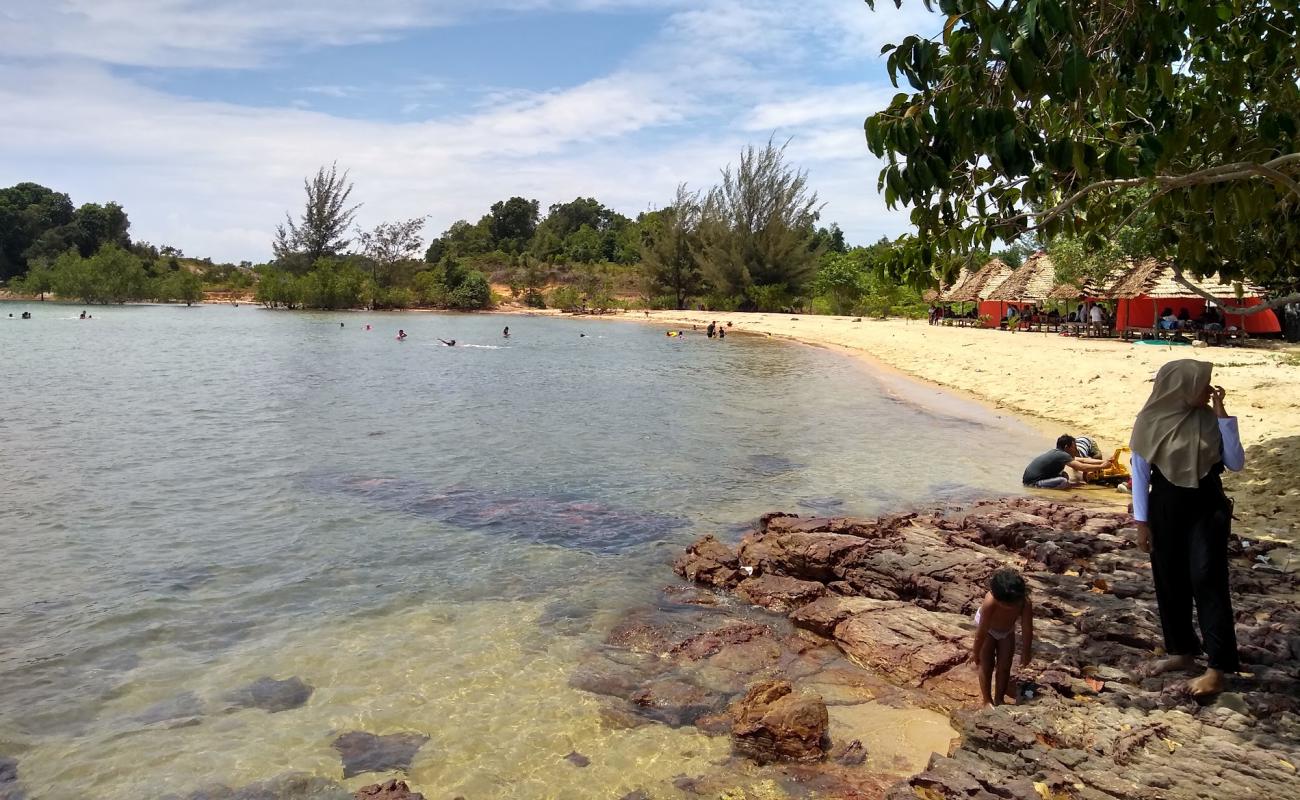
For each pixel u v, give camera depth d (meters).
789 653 7.07
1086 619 6.88
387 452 15.00
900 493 12.44
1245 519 9.66
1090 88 6.23
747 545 9.41
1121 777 4.62
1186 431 5.50
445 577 8.78
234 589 8.30
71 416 18.41
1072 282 34.62
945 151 6.34
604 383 26.52
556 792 5.00
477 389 24.55
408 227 87.81
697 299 79.75
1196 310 33.09
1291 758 4.75
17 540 9.68
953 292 49.31
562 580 8.76
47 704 5.98
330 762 5.29
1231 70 7.72
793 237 72.38
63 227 102.06
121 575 8.61
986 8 5.70
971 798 4.52
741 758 5.40
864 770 5.23
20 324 52.06
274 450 15.02
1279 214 10.09
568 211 132.62
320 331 50.66
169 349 36.22
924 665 6.49
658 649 7.11
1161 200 9.15
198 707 5.98
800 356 36.91
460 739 5.60
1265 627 6.38
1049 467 12.76
